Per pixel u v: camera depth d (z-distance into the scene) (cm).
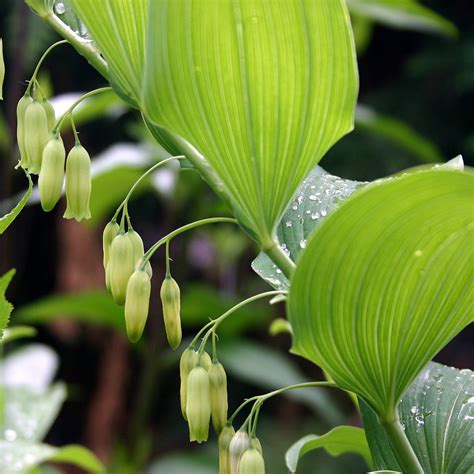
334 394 251
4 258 168
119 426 269
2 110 222
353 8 164
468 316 79
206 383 82
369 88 260
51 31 204
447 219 77
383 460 84
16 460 101
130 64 81
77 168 83
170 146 81
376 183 76
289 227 85
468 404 84
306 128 79
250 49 78
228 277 278
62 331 275
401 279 78
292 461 88
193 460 168
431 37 231
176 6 78
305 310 78
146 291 82
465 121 233
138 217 279
